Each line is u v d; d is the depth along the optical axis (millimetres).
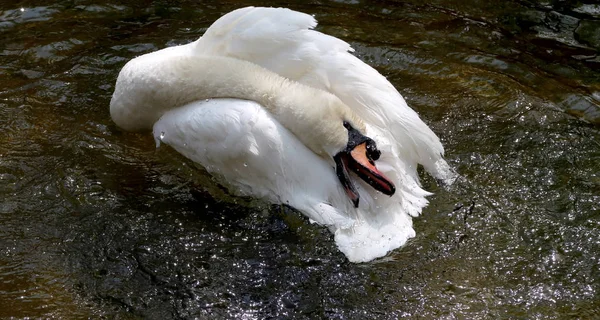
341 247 6301
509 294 6059
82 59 9305
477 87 8844
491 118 8250
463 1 10828
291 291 6121
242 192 6941
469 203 6902
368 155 6316
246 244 6570
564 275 6219
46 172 7414
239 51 7125
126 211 6949
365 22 10234
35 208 6980
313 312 5934
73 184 7254
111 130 8125
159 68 7125
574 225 6676
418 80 9000
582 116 8375
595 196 6996
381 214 6488
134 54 9438
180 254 6484
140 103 7309
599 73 9211
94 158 7664
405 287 6105
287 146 6508
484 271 6250
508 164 7453
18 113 8336
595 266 6289
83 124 8195
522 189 7105
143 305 6012
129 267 6359
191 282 6215
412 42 9766
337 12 10492
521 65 9344
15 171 7414
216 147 6691
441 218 6730
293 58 6945
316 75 6938
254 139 6520
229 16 7250
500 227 6656
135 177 7410
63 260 6438
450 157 7559
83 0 10703
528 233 6602
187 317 5898
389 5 10711
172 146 7066
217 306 6000
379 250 6293
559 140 7824
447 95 8688
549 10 10625
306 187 6512
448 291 6074
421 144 6746
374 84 6801
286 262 6371
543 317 5855
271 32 6953
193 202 7082
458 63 9344
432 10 10609
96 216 6891
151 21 10219
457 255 6391
